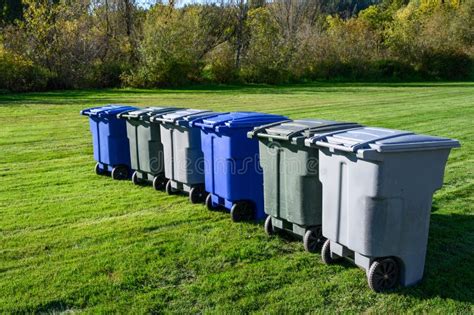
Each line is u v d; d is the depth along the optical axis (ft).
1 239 20.04
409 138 14.47
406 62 152.05
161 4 132.05
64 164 34.71
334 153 15.26
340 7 278.67
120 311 14.25
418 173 14.43
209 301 14.71
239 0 142.10
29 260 17.88
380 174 13.91
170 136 24.97
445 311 13.93
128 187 28.25
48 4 113.80
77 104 76.23
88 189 27.96
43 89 106.73
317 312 14.01
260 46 133.59
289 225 18.74
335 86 123.65
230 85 125.70
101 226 21.47
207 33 137.39
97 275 16.53
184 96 93.61
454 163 32.19
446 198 24.71
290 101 81.00
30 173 32.12
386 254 14.62
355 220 14.76
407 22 163.22
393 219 14.42
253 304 14.48
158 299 14.87
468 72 153.48
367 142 14.20
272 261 17.40
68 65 111.14
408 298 14.64
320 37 147.95
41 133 47.75
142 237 20.01
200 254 18.11
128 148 30.12
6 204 25.13
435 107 67.05
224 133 20.94
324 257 16.87
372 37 154.51
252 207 21.91
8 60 100.53
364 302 14.49
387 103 74.69
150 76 116.88
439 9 182.39
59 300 14.88
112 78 117.91
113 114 29.01
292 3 178.81
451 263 16.96
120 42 124.67
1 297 15.11
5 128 50.98
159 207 24.11
